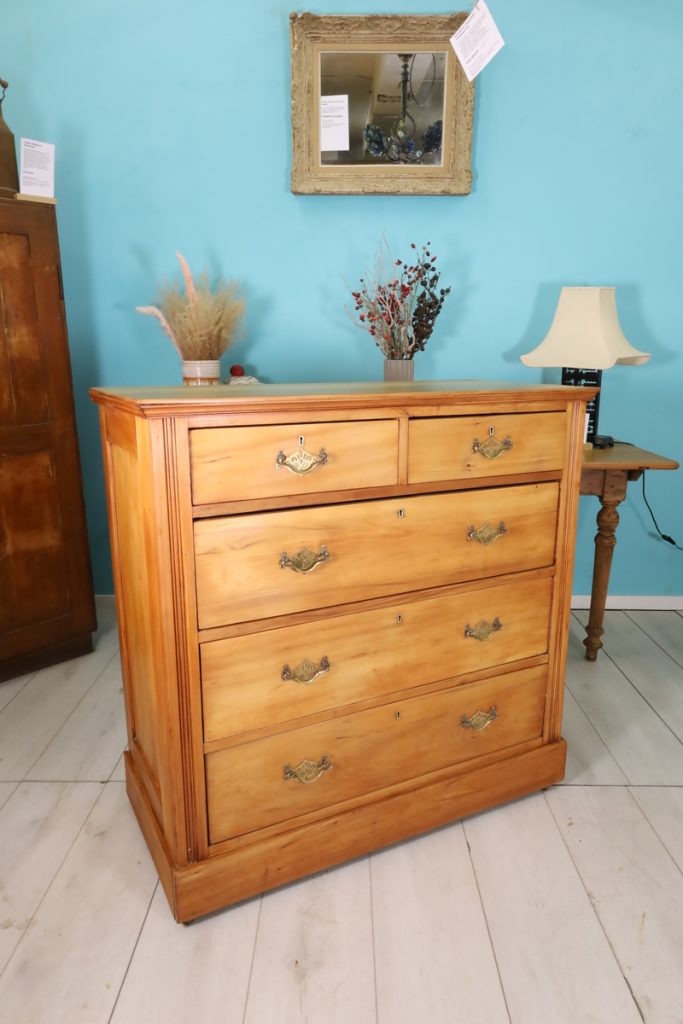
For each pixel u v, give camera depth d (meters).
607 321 2.32
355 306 2.60
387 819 1.51
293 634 1.34
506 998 1.19
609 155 2.53
